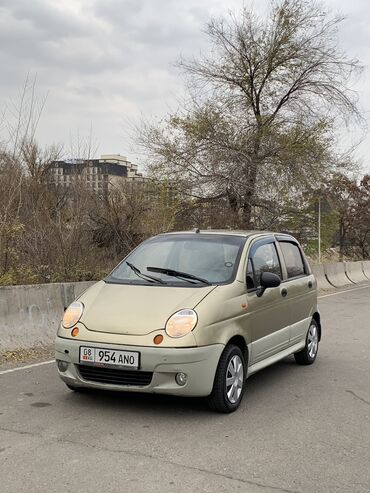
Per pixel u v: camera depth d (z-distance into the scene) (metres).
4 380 6.72
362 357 8.56
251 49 20.73
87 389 6.20
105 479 4.05
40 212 11.52
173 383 5.21
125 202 15.68
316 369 7.73
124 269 6.57
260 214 20.94
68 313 5.78
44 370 7.23
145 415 5.48
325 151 20.77
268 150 20.44
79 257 11.69
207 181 20.36
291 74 20.92
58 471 4.17
